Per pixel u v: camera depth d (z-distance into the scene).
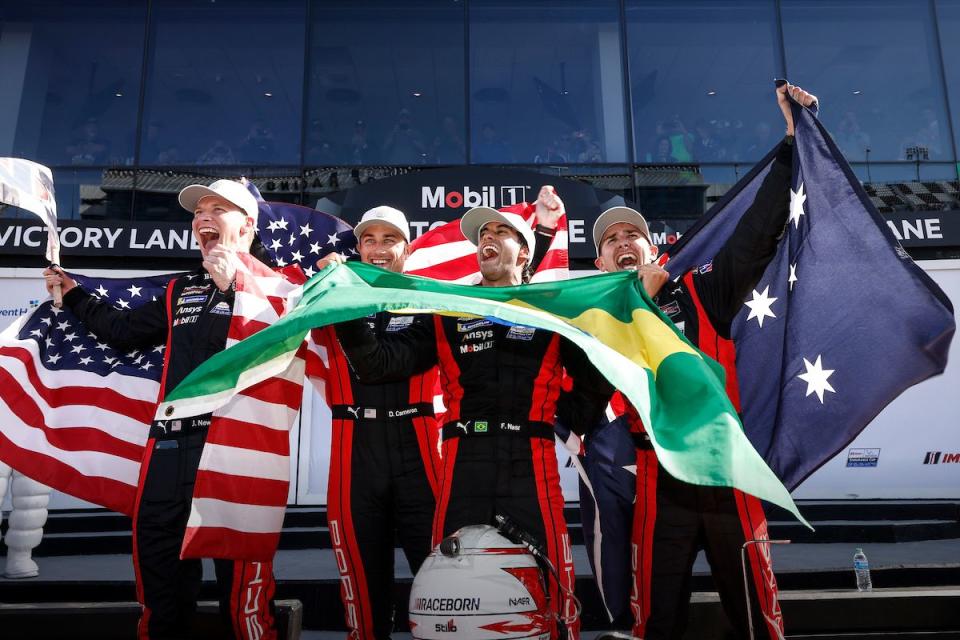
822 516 7.04
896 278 3.13
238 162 9.54
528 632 2.24
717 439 2.25
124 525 6.78
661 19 9.95
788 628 3.71
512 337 2.75
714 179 9.61
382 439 3.16
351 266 3.09
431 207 8.39
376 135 9.63
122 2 9.88
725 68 9.83
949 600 3.76
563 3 9.99
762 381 3.45
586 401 2.94
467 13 9.98
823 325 3.28
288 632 3.24
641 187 9.57
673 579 2.76
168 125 9.61
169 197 9.45
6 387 3.44
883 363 3.12
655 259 3.77
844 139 9.57
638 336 2.74
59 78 9.65
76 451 3.48
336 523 3.12
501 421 2.64
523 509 2.54
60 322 3.71
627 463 3.24
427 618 2.25
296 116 9.69
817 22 9.90
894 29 9.84
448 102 9.76
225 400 2.67
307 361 3.50
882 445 7.62
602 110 9.77
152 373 3.60
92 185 9.40
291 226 4.29
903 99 9.68
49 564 5.51
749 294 3.35
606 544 3.21
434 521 2.64
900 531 6.38
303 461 7.51
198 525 2.86
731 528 2.75
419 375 3.25
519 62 9.84
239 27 9.90
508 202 8.42
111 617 3.48
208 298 3.33
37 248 8.25
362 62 9.81
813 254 3.33
